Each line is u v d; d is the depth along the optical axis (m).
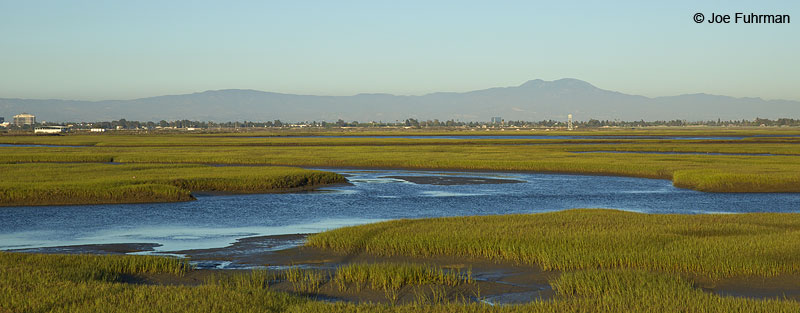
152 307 13.83
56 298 14.43
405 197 40.09
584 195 41.50
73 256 19.48
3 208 33.41
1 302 14.03
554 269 18.97
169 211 32.84
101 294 14.88
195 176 45.53
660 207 36.03
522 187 46.31
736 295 16.05
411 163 66.00
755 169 53.78
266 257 21.20
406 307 14.23
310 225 28.89
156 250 22.62
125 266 18.58
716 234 23.47
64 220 29.66
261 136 194.75
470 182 50.03
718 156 74.00
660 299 14.54
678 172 50.44
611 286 15.97
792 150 89.06
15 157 72.44
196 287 15.70
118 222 29.19
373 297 16.12
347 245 22.39
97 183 39.00
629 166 58.16
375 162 67.69
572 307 14.16
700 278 17.61
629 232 23.23
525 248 20.73
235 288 15.93
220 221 29.77
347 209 34.47
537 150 90.44
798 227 25.34
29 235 25.81
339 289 16.80
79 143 126.31
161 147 107.62
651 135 197.00
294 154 81.44
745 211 34.50
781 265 18.28
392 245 21.78
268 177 45.03
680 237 22.23
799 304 14.07
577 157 72.06
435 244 21.59
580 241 21.56
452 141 135.75
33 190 35.84
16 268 17.36
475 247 21.22
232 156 76.44
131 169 53.56
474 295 16.44
